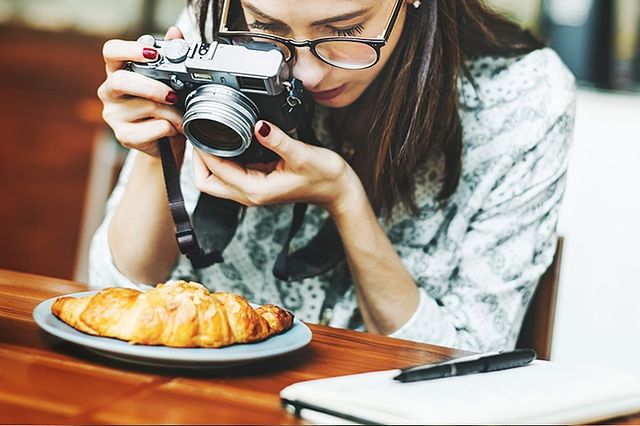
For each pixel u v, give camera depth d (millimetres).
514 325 1328
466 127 1361
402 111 1228
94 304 803
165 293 799
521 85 1381
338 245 1253
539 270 1350
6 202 3000
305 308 1395
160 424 663
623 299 2535
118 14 3006
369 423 679
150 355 752
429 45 1199
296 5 1061
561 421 724
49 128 3035
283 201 1152
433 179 1350
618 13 2535
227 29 1138
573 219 2562
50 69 3059
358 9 1071
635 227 2531
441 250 1367
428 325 1251
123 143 1139
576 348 2553
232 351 777
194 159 1172
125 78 1076
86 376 755
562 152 1398
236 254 1406
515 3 2537
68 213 2990
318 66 1102
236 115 1011
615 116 2545
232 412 706
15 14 3070
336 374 838
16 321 907
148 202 1284
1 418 642
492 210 1356
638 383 824
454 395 714
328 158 1133
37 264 2971
